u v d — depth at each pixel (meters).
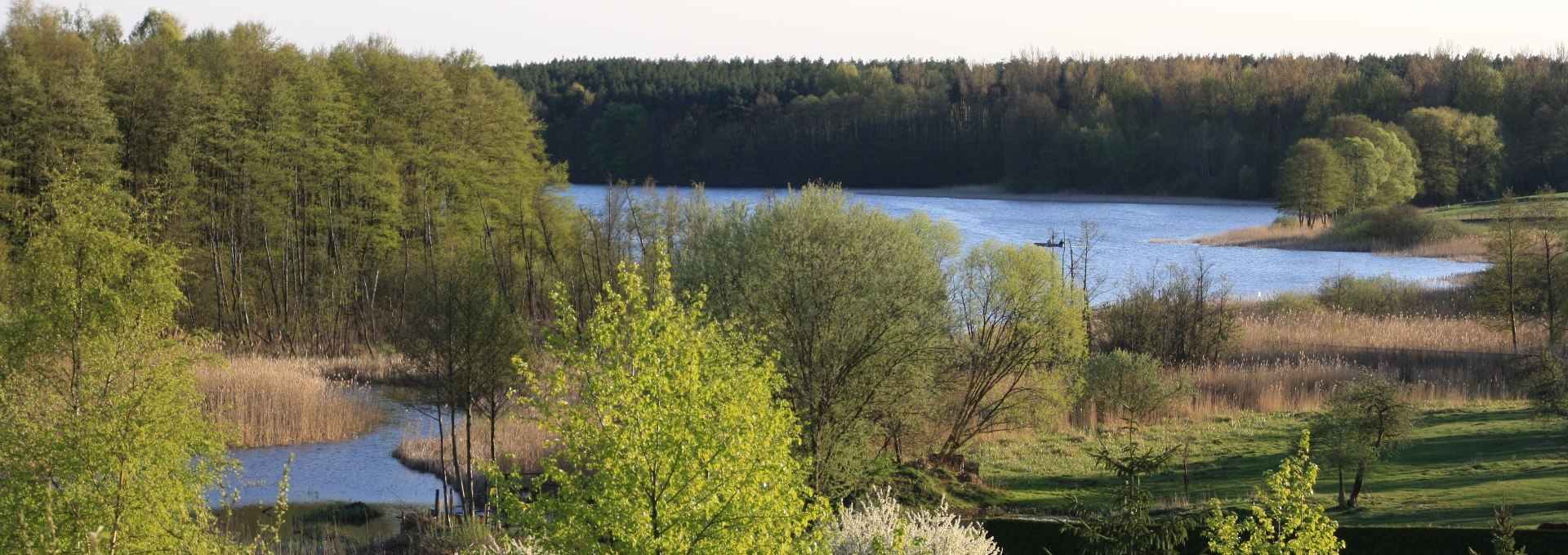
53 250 17.84
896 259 30.34
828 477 25.47
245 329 51.12
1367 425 24.06
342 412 37.62
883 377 27.77
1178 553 19.20
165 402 16.45
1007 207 136.38
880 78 183.62
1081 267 74.94
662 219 53.28
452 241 59.03
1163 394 34.81
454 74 69.56
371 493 29.91
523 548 17.23
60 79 50.00
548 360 35.50
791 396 26.66
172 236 48.91
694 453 14.70
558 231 63.09
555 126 166.50
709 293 30.36
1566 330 45.34
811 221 30.36
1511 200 48.94
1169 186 155.38
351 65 63.75
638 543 14.28
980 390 33.50
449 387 28.03
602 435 14.91
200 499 16.80
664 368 15.54
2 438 15.36
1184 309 47.31
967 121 172.50
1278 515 15.02
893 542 16.09
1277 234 102.25
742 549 14.55
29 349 17.25
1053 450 32.25
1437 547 18.44
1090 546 16.22
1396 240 95.00
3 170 46.12
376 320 55.81
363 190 57.12
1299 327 50.06
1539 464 26.52
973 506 26.38
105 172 48.25
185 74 53.97
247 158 52.78
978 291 33.75
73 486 15.05
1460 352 44.31
